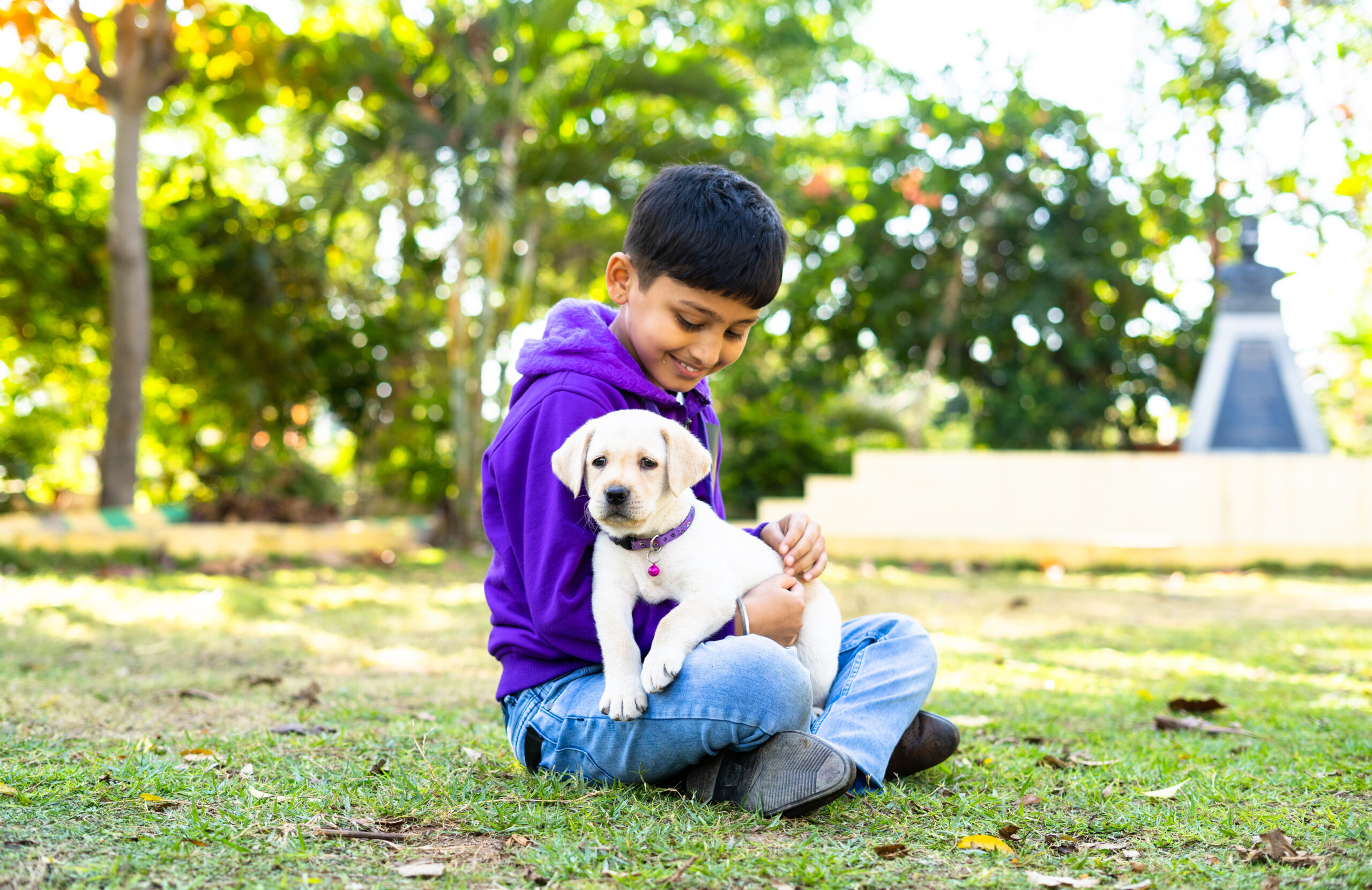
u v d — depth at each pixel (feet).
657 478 6.97
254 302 40.57
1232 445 39.83
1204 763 8.43
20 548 26.94
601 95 36.04
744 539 7.68
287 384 43.78
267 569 29.27
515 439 7.45
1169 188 52.85
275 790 7.01
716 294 7.31
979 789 7.52
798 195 46.29
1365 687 12.64
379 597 23.25
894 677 7.54
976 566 32.63
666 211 7.36
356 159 35.37
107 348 44.62
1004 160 51.44
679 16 51.80
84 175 39.96
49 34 31.78
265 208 42.86
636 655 6.82
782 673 6.59
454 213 39.55
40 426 50.60
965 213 52.29
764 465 47.16
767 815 6.49
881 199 53.26
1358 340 72.18
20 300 39.06
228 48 33.50
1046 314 50.39
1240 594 26.48
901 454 35.53
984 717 10.56
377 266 48.34
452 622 19.07
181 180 43.37
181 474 52.60
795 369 55.67
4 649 14.84
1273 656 15.47
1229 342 40.27
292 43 34.06
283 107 42.24
